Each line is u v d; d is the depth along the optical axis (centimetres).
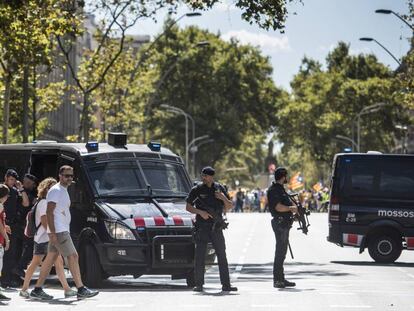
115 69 9894
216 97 16800
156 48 16812
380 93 18750
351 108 18862
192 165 16425
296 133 19350
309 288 3303
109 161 3522
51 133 14850
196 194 3144
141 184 3503
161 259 3297
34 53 5216
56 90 8650
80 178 3481
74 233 3462
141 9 7388
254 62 17350
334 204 4847
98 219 3366
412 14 8194
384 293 3122
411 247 4812
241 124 17238
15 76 6531
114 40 9800
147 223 3319
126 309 2642
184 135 16800
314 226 9356
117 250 3303
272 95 17500
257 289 3253
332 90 19138
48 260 2973
